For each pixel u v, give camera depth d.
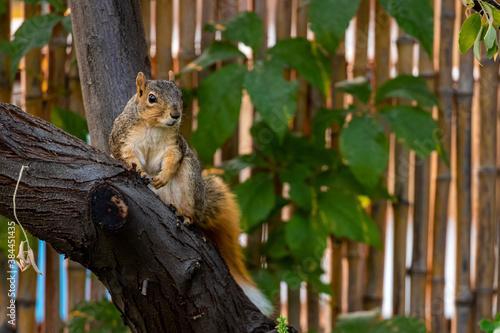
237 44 9.35
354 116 8.42
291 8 9.49
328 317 10.15
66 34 9.38
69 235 4.57
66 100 9.49
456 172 9.87
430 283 9.98
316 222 8.48
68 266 9.55
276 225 9.33
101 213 4.47
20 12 9.84
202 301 5.21
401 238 9.78
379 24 9.50
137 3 6.45
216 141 7.95
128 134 5.66
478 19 4.48
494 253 10.02
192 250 5.13
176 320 5.21
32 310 9.54
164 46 9.39
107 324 8.59
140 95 5.66
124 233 4.66
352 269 9.84
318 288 8.59
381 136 7.95
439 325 9.90
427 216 9.79
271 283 8.36
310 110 9.71
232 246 6.44
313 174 8.95
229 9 9.45
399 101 9.66
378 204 9.77
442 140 9.72
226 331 5.40
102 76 6.14
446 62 9.61
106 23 6.20
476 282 10.02
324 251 8.52
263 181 8.50
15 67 7.73
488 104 9.81
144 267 4.89
